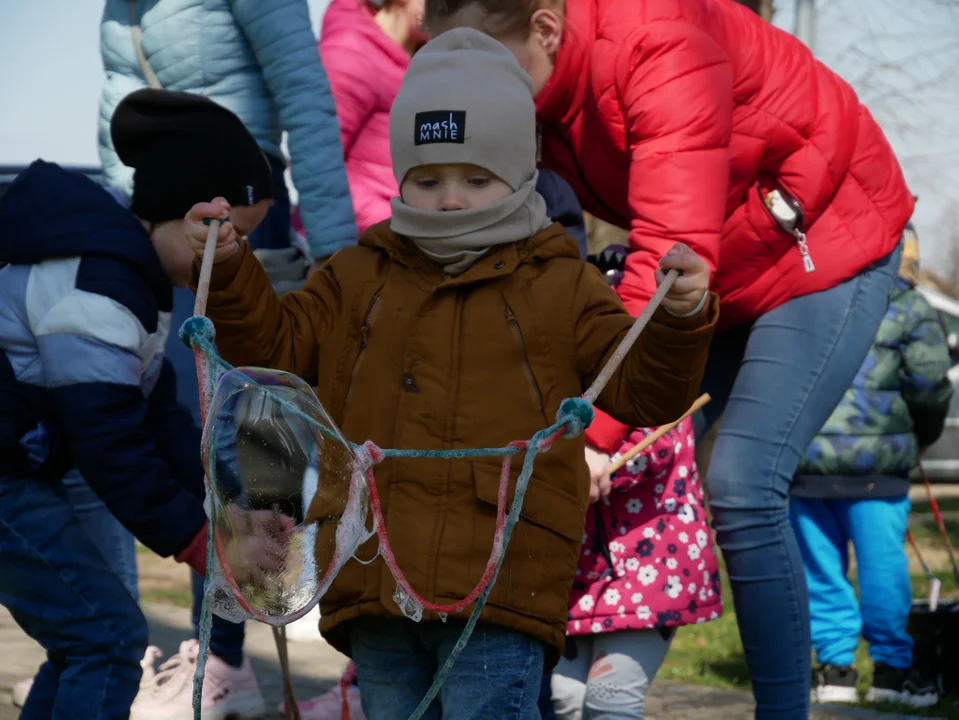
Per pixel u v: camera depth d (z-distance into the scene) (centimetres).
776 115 443
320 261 537
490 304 320
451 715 314
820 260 461
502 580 310
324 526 260
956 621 651
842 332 463
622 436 395
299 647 679
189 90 539
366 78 556
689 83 404
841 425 640
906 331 654
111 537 465
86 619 380
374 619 323
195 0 527
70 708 375
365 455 268
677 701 618
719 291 471
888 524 651
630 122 412
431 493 313
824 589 654
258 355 320
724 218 438
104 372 369
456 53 331
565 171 461
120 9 544
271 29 517
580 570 412
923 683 650
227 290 309
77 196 380
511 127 327
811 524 651
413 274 330
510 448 271
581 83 426
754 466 454
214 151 395
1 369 378
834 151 453
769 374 462
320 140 525
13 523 377
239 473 254
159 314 402
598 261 465
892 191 475
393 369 322
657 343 296
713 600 426
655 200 404
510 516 270
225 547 250
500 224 323
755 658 458
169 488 377
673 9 413
